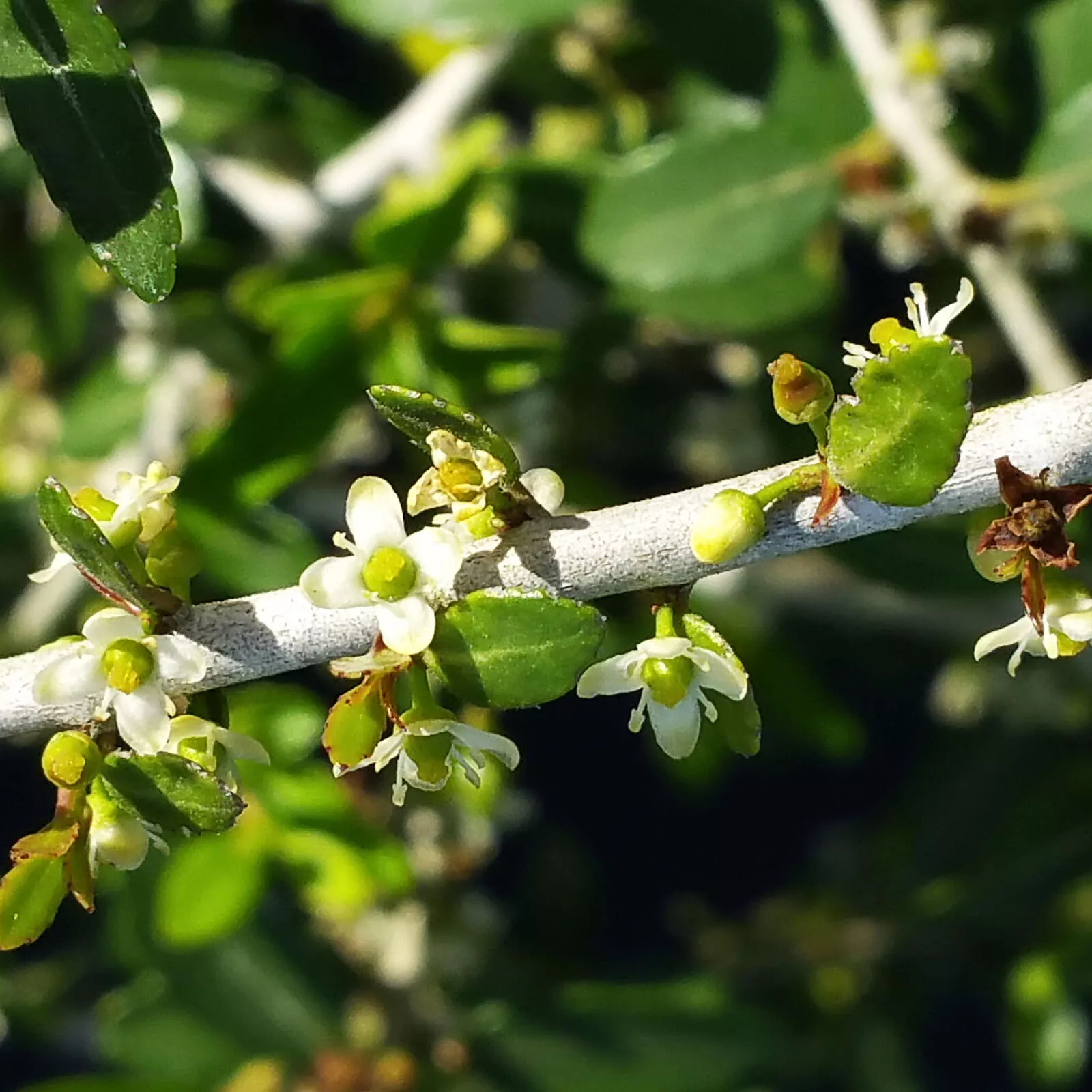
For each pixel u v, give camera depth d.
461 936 0.27
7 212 0.25
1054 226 0.19
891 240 0.20
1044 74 0.19
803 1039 0.29
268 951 0.26
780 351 0.22
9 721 0.15
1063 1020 0.26
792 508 0.14
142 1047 0.25
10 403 0.27
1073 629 0.14
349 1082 0.25
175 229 0.15
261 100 0.23
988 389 0.26
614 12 0.24
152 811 0.14
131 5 0.25
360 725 0.14
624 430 0.27
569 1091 0.25
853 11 0.19
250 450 0.19
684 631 0.14
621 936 0.34
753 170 0.19
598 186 0.19
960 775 0.29
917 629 0.25
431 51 0.25
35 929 0.14
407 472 0.27
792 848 0.34
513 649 0.14
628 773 0.33
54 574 0.15
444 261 0.19
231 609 0.14
